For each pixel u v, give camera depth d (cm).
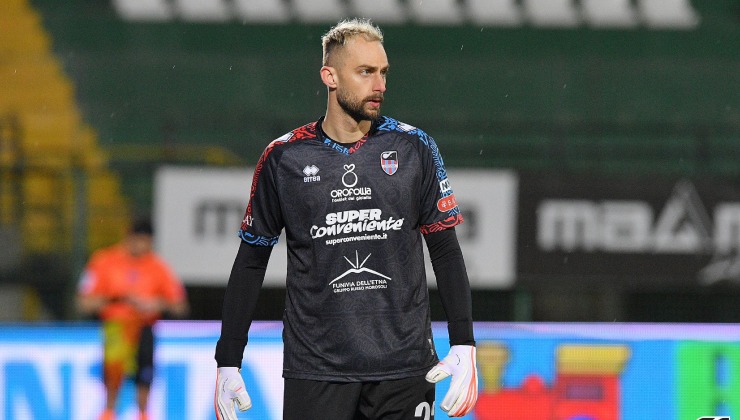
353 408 1148
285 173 1148
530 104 4472
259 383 2767
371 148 1142
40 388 2867
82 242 3872
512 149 4178
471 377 1136
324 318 1138
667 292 3834
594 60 4478
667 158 4197
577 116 4441
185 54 4491
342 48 1138
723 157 4203
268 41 4506
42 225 3906
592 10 4478
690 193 3528
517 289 3672
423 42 4494
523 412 2788
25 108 4384
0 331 2872
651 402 2797
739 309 3819
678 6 4478
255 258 1198
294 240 1152
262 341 2781
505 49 4497
